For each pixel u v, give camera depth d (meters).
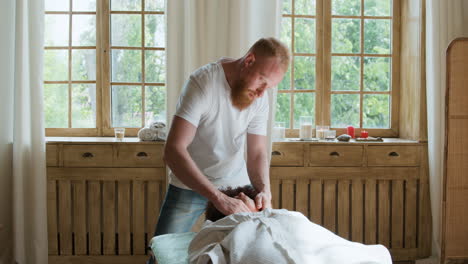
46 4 3.38
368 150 3.15
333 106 3.52
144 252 3.15
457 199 2.75
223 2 3.06
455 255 2.78
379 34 3.52
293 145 3.11
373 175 3.16
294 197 3.22
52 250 3.13
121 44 3.39
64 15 3.39
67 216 3.11
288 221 1.44
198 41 3.05
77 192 3.10
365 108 3.54
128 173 3.07
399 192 3.21
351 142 3.13
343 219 3.20
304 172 3.13
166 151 1.82
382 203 3.21
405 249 3.23
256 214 1.51
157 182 3.10
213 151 2.02
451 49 2.68
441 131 3.10
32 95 2.99
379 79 3.54
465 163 2.73
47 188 3.08
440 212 3.14
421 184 3.19
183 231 2.19
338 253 1.28
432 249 3.23
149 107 3.42
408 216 3.22
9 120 3.08
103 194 3.10
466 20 3.16
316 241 1.35
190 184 1.75
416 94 3.24
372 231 3.21
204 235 1.48
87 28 3.40
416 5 3.24
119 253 3.15
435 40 3.07
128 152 3.06
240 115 1.98
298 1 3.46
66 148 3.05
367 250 1.35
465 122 2.71
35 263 3.04
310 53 3.49
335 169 3.14
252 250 1.26
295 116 3.50
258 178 2.08
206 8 3.05
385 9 3.51
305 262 1.22
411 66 3.33
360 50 3.51
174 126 1.85
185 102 1.85
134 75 3.40
